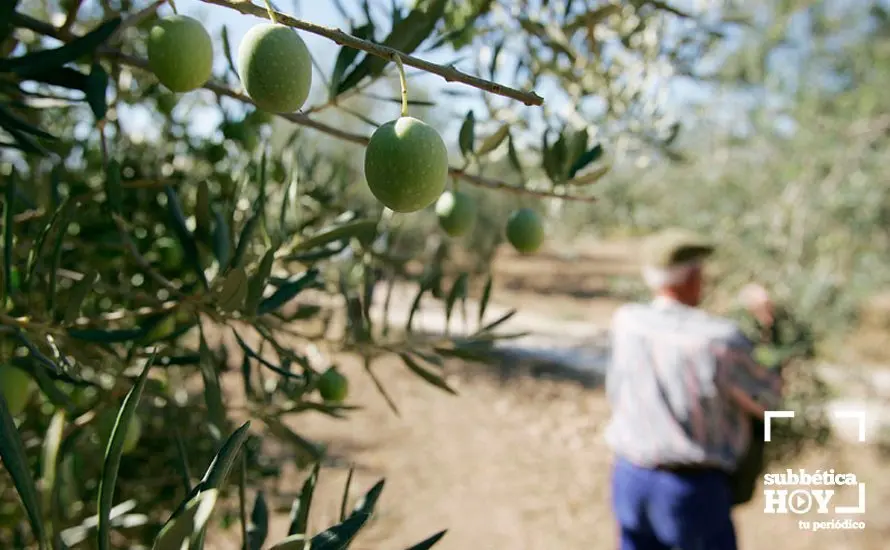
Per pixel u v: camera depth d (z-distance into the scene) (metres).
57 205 1.37
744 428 3.16
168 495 2.34
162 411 2.18
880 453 6.14
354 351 1.53
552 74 2.01
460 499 5.79
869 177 8.04
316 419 7.42
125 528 2.18
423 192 0.84
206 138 2.10
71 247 1.64
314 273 1.37
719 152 9.25
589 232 19.52
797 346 5.55
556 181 1.41
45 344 1.14
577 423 7.65
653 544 3.46
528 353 10.41
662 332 3.20
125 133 1.92
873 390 7.59
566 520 5.53
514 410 8.01
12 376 1.08
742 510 5.39
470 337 1.54
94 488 2.12
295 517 0.95
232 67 1.14
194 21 0.99
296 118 1.16
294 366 2.60
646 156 2.50
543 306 15.60
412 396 8.31
